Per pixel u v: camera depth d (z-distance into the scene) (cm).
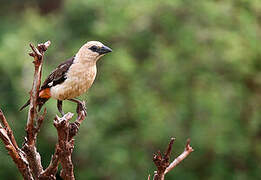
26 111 1593
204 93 1642
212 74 1670
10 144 511
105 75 1703
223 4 1706
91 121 1634
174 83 1664
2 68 1631
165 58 1653
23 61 1650
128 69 1630
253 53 1705
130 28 1725
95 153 1631
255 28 1738
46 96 705
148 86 1684
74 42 1792
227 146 1634
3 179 1627
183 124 1639
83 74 676
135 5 1703
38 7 2659
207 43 1677
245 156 1698
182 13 1711
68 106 1492
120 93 1689
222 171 1672
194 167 1683
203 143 1612
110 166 1606
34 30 1858
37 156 555
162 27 1728
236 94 1662
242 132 1694
